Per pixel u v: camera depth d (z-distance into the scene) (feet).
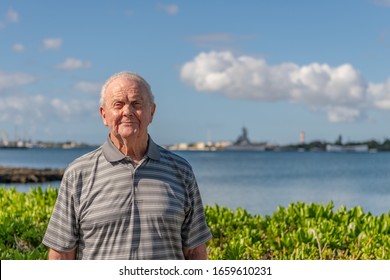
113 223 14.06
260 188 121.60
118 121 14.11
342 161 388.57
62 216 14.49
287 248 25.61
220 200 91.66
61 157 476.13
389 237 25.99
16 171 155.84
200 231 15.26
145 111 14.23
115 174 14.28
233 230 29.55
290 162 349.82
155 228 14.16
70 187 14.47
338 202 93.35
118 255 14.06
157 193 14.26
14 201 34.99
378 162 367.25
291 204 32.73
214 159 406.82
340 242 25.72
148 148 14.51
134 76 14.34
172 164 14.80
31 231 26.71
